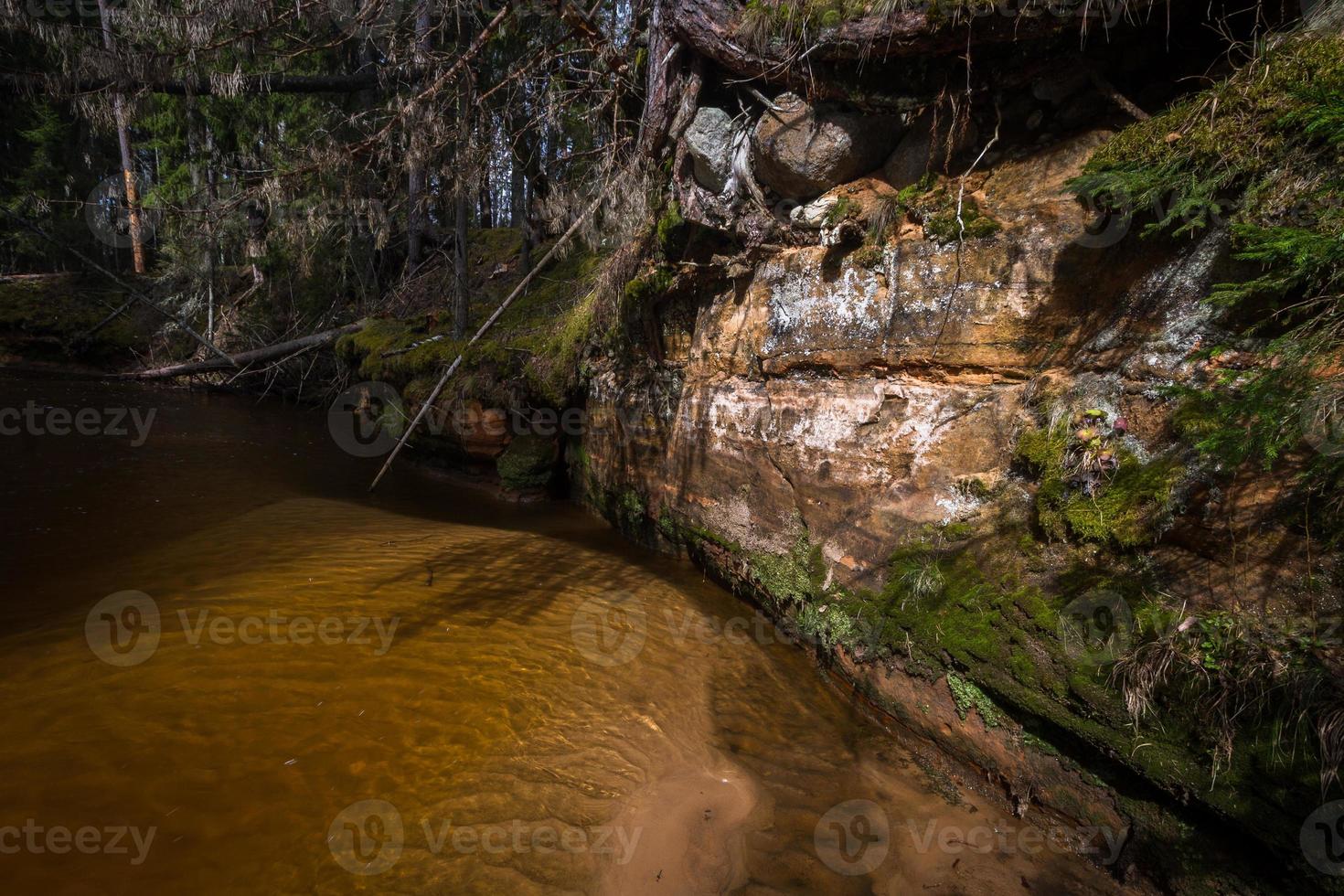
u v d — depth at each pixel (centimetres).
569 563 665
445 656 445
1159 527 276
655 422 711
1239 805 235
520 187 1709
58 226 2209
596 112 660
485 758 347
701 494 607
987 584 342
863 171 477
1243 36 312
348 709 372
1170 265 297
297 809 295
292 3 845
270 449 1241
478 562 646
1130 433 297
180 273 1898
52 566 554
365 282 1827
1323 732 212
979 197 387
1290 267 236
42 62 1333
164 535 667
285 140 1510
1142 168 289
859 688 425
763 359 525
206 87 978
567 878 278
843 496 444
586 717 397
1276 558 239
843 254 452
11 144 2256
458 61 649
